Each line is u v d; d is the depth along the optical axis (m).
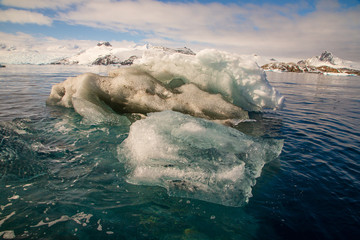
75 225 1.93
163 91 6.07
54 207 2.14
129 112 5.80
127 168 2.90
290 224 2.00
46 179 2.62
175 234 1.88
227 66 6.80
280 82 21.42
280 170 2.96
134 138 3.25
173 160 2.84
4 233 1.81
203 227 1.96
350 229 1.94
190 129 3.45
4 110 5.66
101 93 5.95
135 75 6.21
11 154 3.10
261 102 7.04
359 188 2.56
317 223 2.01
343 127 5.18
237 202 2.28
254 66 6.84
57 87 6.90
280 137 4.37
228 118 5.67
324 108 7.75
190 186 2.50
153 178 2.63
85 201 2.25
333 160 3.29
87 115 5.02
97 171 2.83
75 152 3.36
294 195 2.42
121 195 2.37
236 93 6.98
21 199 2.24
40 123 4.68
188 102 5.88
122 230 1.90
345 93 13.23
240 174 2.65
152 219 2.04
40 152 3.29
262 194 2.43
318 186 2.60
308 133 4.67
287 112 6.90
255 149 3.35
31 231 1.84
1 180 2.53
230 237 1.86
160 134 3.18
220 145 3.28
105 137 4.04
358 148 3.79
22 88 9.95
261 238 1.86
